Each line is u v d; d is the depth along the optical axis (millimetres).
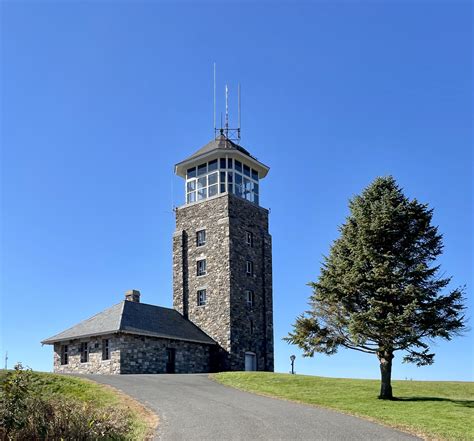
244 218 51031
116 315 43094
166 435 17828
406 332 26172
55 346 45062
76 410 17438
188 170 53719
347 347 28266
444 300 26953
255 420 20391
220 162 51656
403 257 27766
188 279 50469
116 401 24703
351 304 27641
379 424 20094
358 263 27422
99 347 41969
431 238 28203
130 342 41312
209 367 47062
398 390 31656
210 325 48031
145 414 21500
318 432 18422
